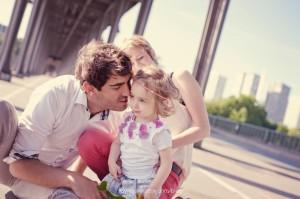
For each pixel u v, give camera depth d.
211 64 12.88
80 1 36.94
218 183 6.88
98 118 2.51
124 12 28.94
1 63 19.72
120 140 2.51
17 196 2.54
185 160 2.79
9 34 20.02
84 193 2.23
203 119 2.80
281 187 8.46
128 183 2.40
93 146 2.51
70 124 2.42
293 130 67.06
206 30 12.98
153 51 2.79
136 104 2.40
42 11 38.28
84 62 2.28
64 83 2.39
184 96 2.83
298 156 29.72
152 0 19.80
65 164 2.72
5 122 2.20
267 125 76.50
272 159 18.45
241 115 79.62
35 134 2.29
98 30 39.47
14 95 12.67
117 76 2.26
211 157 11.52
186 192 5.34
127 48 2.72
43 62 71.75
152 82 2.37
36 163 2.29
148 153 2.42
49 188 2.38
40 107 2.30
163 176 2.40
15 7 20.17
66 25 53.28
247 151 20.25
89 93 2.35
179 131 2.79
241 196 6.14
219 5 12.88
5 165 2.45
